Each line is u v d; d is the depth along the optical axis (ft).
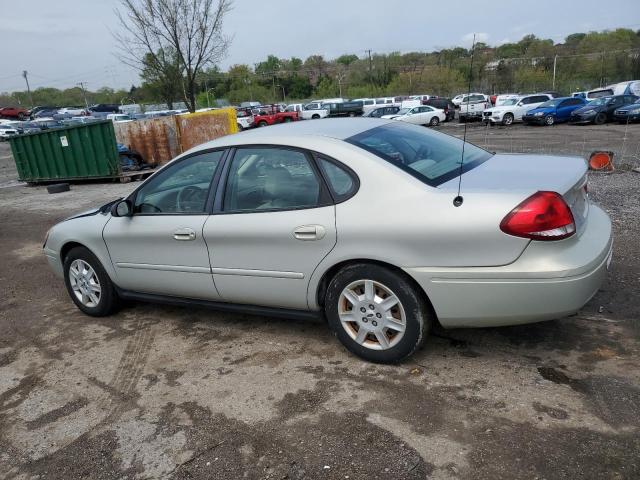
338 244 10.69
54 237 15.81
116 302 15.44
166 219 13.19
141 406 10.67
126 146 52.60
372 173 10.50
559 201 9.30
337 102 140.46
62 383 11.95
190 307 14.82
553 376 10.21
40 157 51.24
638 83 102.17
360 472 8.19
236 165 12.27
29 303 17.72
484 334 12.06
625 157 40.78
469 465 8.09
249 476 8.36
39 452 9.55
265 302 12.23
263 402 10.34
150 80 53.31
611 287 14.16
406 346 10.66
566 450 8.20
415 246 9.94
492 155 12.96
